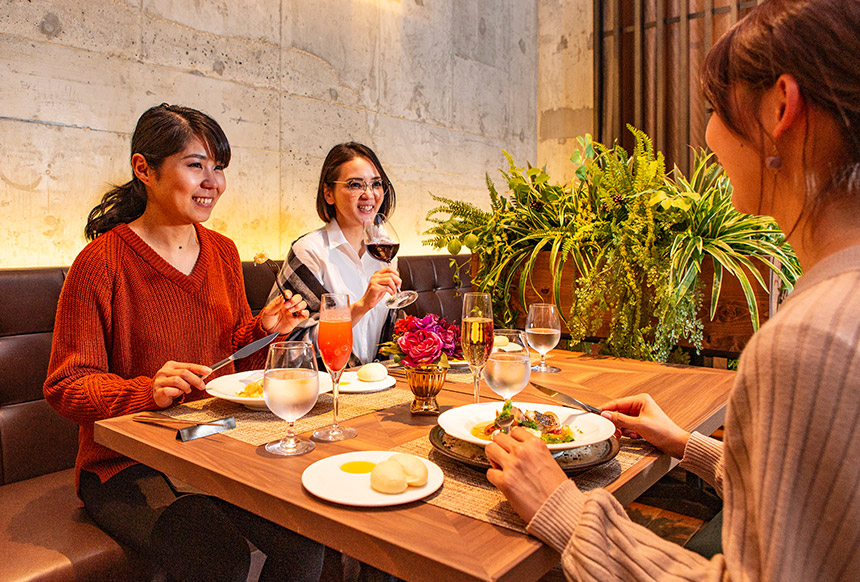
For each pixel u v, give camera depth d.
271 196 3.22
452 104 4.41
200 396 1.67
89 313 1.52
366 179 2.22
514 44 5.01
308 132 3.40
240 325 1.85
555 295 2.08
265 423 1.21
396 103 3.96
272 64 3.20
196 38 2.86
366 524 0.77
